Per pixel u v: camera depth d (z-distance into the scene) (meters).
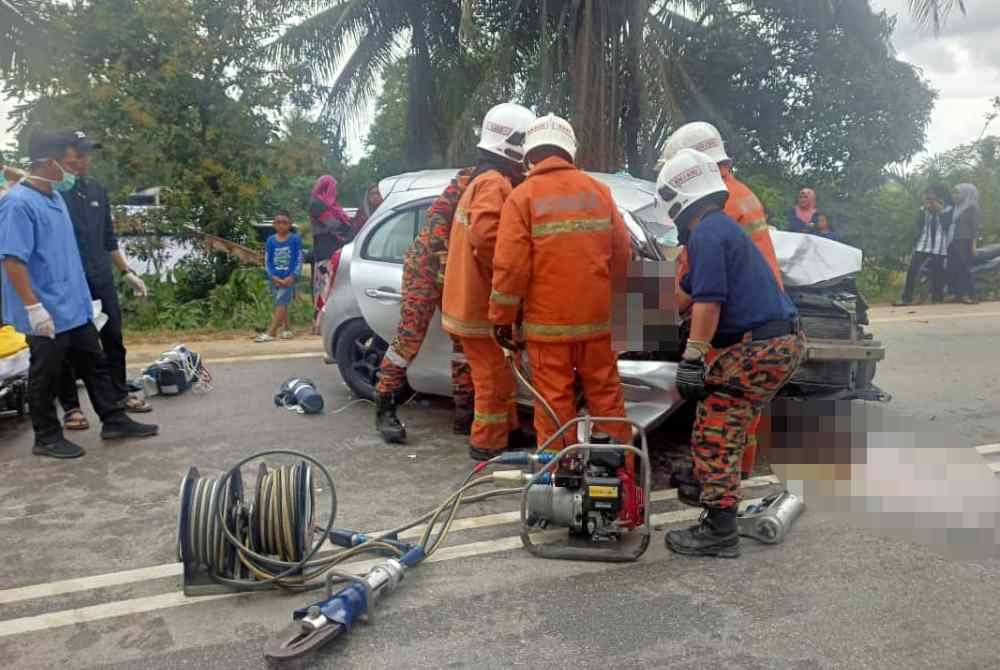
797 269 5.45
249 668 3.19
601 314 4.55
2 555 4.12
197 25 13.04
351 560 4.05
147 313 11.48
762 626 3.40
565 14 14.24
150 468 5.33
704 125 4.79
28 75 12.06
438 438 5.90
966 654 3.18
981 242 15.60
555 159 4.51
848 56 18.11
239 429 6.15
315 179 15.11
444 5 15.93
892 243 16.05
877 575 3.82
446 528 4.05
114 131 12.23
